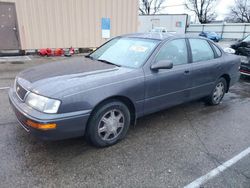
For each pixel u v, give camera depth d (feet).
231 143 10.54
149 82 10.40
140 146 9.95
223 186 7.73
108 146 9.82
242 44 23.34
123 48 12.10
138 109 10.48
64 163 8.54
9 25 29.91
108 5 36.40
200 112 14.11
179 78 11.71
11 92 10.07
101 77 9.26
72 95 8.20
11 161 8.48
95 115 8.98
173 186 7.64
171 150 9.75
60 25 33.42
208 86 13.92
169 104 11.89
